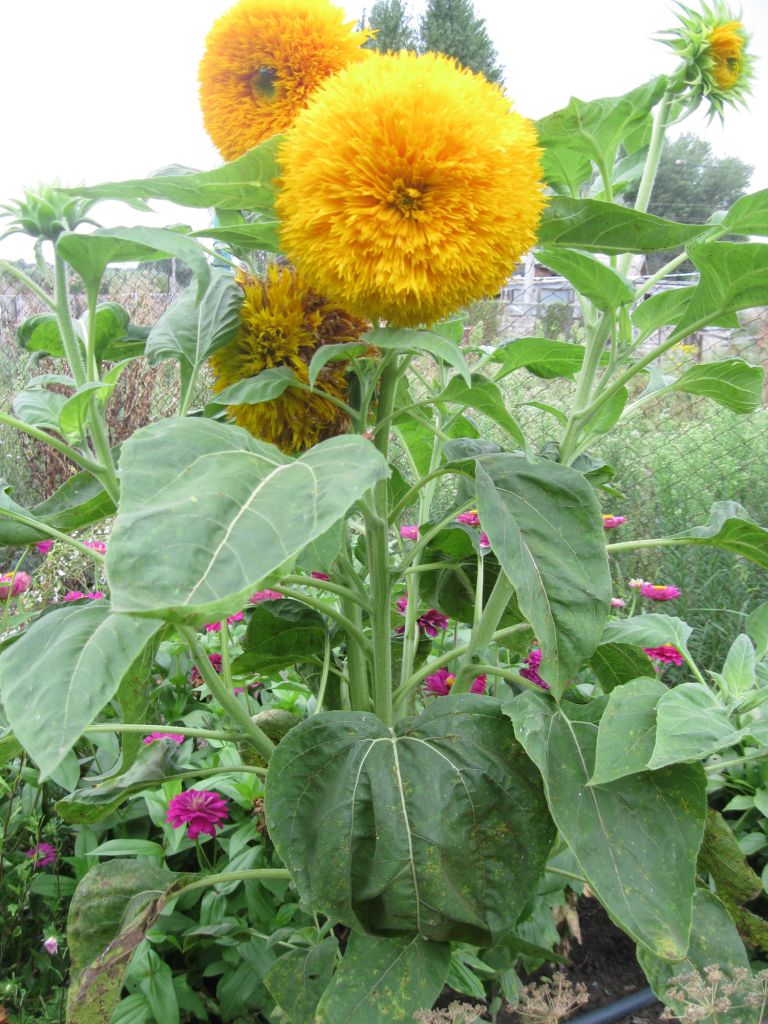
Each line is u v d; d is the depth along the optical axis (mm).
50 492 4676
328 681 1759
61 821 1861
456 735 1093
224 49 1001
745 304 1113
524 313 5238
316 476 709
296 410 1085
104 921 1266
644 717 1064
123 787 1308
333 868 1011
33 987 1595
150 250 966
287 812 1038
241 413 1091
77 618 819
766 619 1456
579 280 1159
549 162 1254
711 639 2967
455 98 832
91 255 975
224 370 1155
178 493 666
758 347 4770
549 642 994
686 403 5062
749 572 3283
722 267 1075
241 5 982
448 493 3764
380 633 1270
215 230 995
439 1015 1005
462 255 828
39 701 705
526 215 877
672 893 962
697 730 1001
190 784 1929
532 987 1204
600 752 1017
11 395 4801
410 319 892
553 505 1082
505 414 1067
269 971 1231
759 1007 1115
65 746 662
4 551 4074
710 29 1162
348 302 878
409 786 1039
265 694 2365
